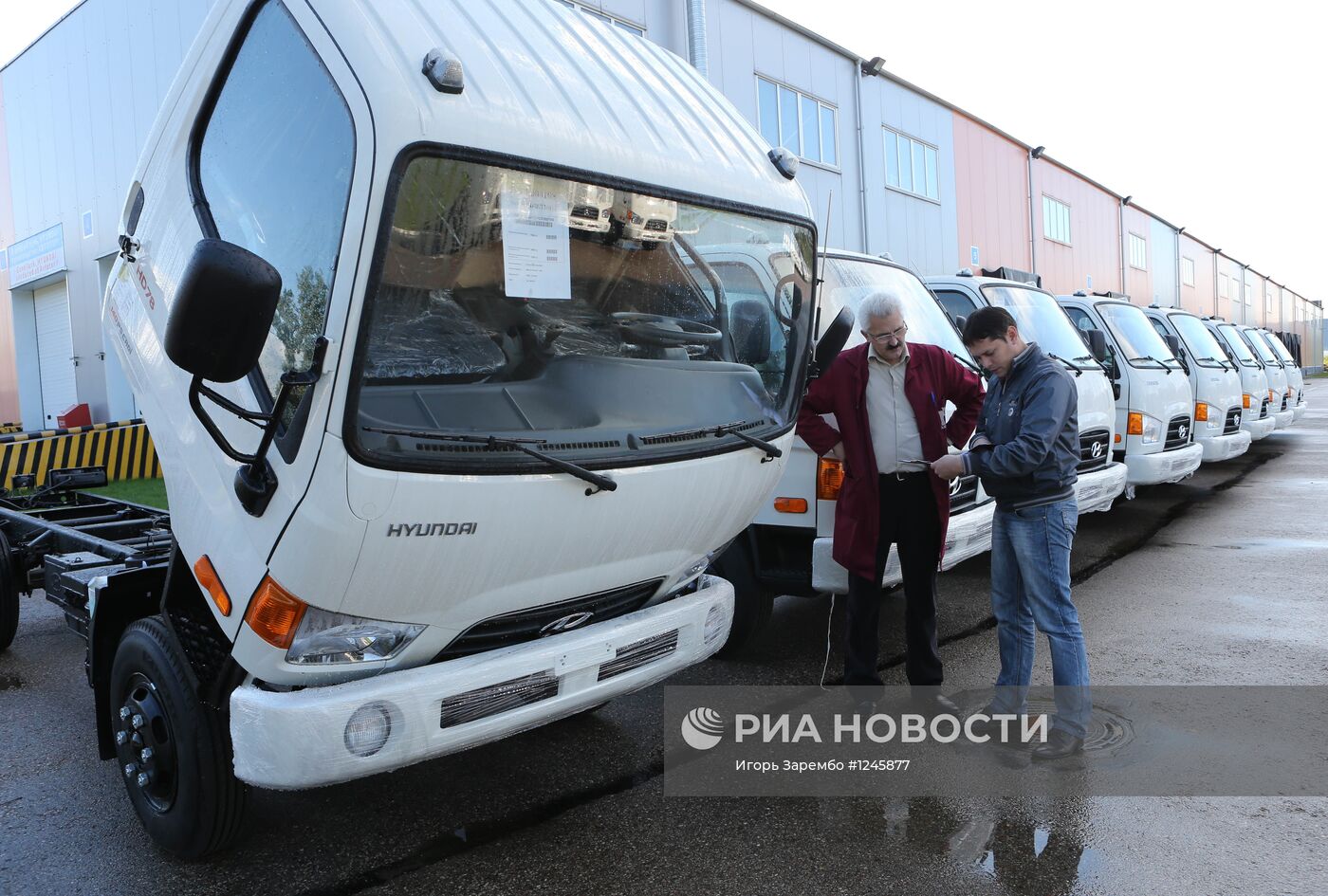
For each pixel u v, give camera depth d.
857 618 4.07
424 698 2.56
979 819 3.27
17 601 5.23
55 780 3.75
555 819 3.36
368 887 2.93
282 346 2.44
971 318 3.83
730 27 14.55
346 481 2.24
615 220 2.82
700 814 3.38
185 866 3.07
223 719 2.89
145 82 13.02
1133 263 32.25
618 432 2.79
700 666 4.89
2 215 17.88
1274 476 12.05
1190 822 3.19
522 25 2.90
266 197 2.57
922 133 19.72
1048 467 3.70
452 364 2.47
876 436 3.93
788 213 3.44
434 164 2.36
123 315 3.36
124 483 10.75
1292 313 57.41
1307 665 4.69
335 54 2.36
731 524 3.31
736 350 3.29
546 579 2.77
